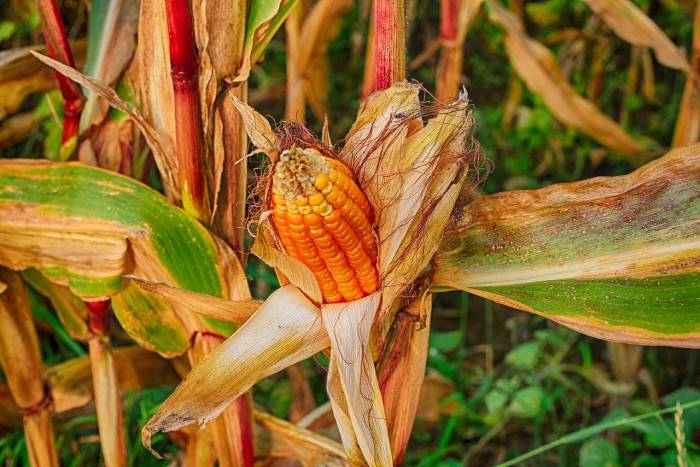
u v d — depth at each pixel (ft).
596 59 4.35
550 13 4.31
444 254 2.19
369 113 2.06
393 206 2.04
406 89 2.05
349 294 2.07
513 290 2.18
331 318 2.06
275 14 2.19
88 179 2.32
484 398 3.38
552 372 3.32
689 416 2.95
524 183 4.33
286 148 1.97
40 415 2.62
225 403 2.06
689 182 2.14
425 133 2.04
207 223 2.31
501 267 2.18
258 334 2.07
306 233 1.93
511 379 3.33
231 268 2.32
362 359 2.08
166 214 2.29
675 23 4.53
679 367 3.68
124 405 3.06
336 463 2.55
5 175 2.33
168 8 2.11
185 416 2.04
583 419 3.41
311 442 2.58
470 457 3.28
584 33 4.30
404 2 2.10
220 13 2.18
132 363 2.80
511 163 4.45
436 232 2.07
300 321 2.08
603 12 3.13
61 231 2.33
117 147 2.43
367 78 2.98
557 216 2.17
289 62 3.25
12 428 2.88
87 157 2.39
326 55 4.58
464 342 3.82
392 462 2.15
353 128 2.06
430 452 3.25
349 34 4.84
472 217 2.19
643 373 3.31
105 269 2.33
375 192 2.03
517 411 3.10
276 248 2.06
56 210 2.32
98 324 2.46
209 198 2.31
